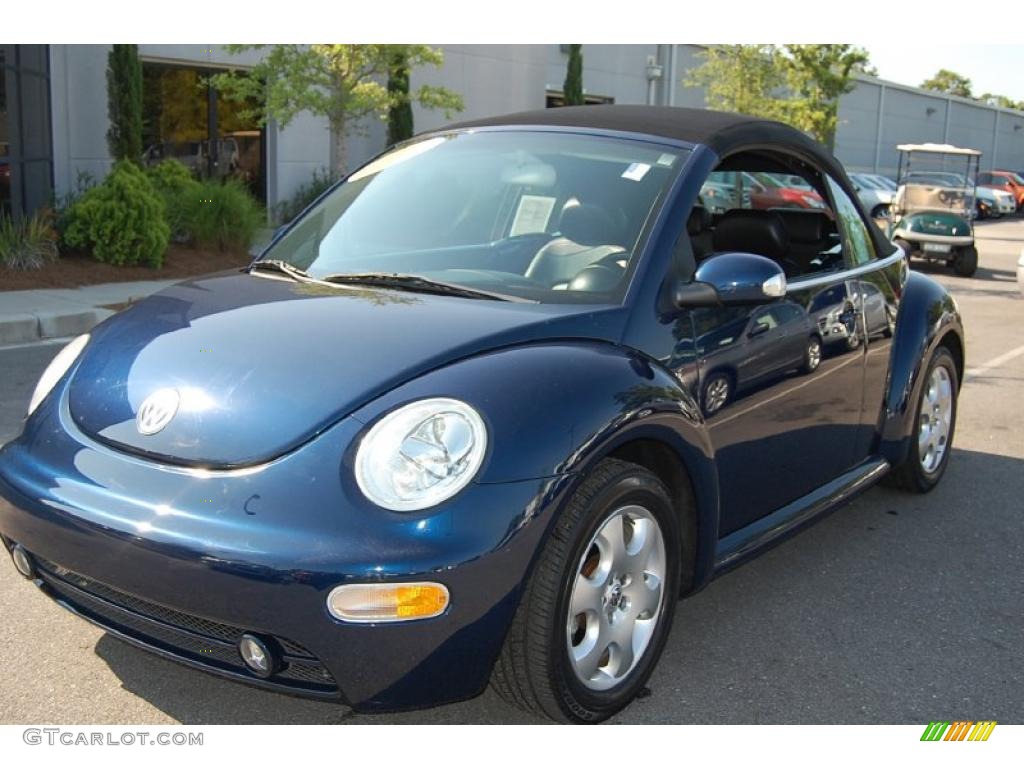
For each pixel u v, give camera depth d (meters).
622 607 2.83
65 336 8.66
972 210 17.47
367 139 19.94
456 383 2.55
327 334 2.79
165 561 2.40
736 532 3.48
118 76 14.26
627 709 2.96
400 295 3.10
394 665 2.37
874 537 4.44
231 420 2.55
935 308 4.71
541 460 2.48
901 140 47.78
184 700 2.93
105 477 2.58
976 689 3.17
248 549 2.33
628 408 2.69
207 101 17.12
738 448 3.33
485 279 3.20
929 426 4.92
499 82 22.34
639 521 2.83
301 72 13.62
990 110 56.41
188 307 3.15
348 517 2.35
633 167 3.42
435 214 3.59
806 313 3.65
